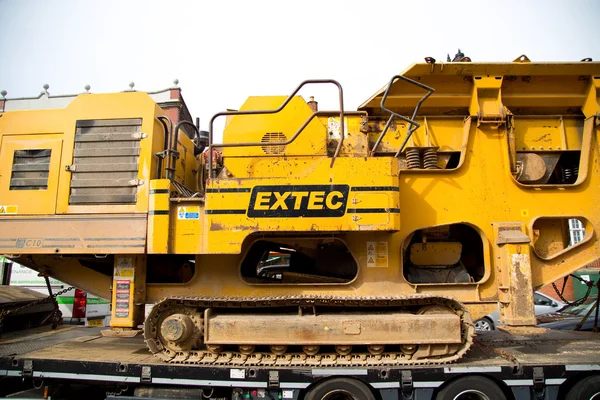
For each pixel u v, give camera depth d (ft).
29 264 16.52
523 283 13.75
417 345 12.85
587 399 12.76
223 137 15.65
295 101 15.72
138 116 15.17
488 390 12.62
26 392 14.05
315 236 14.80
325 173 13.67
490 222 15.19
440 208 15.19
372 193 13.58
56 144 15.30
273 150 15.31
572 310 26.25
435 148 16.33
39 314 21.13
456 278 15.79
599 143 15.96
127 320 14.53
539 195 15.40
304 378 12.60
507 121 15.80
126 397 13.16
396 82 16.28
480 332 18.69
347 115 16.47
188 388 13.16
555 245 16.14
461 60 16.74
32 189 15.12
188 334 13.23
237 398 12.87
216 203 13.66
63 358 13.73
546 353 14.23
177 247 13.89
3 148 15.51
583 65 15.58
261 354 13.11
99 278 17.20
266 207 13.55
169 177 14.94
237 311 14.20
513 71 15.84
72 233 14.51
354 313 13.66
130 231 14.28
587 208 15.35
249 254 16.84
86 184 14.85
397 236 14.93
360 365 12.75
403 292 14.62
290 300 13.52
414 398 12.62
